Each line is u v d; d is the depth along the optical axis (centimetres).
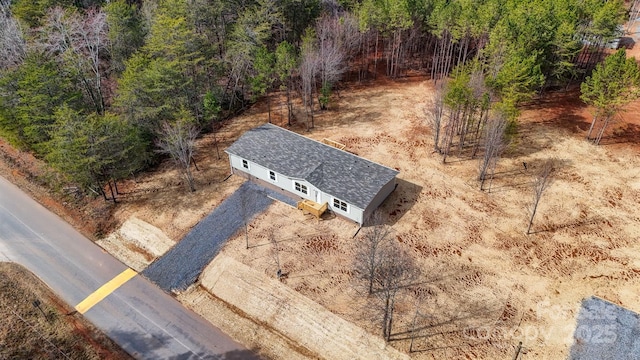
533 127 3759
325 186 2822
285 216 2911
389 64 4997
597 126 3709
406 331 2169
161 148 3491
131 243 2805
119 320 2327
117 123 2966
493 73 3538
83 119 2928
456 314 2241
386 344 2117
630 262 2489
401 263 2489
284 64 3800
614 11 3856
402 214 2881
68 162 2767
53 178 3120
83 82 3647
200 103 3697
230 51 3972
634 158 3328
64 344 2200
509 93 3212
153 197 3147
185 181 3281
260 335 2227
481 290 2359
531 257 2547
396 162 3391
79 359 2127
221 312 2355
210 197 3105
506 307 2267
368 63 5059
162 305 2402
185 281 2531
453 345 2102
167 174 3372
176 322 2309
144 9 4328
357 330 2184
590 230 2708
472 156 3419
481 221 2809
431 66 4938
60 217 3045
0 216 3055
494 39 3606
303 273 2489
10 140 3356
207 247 2705
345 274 2473
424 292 2353
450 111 3384
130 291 2488
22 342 2198
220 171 3372
